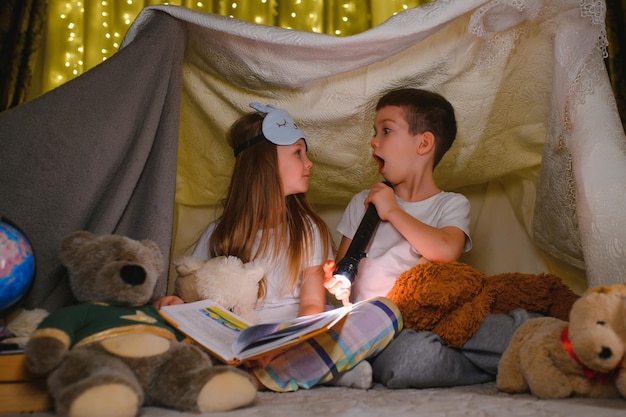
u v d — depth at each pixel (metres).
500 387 1.18
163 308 1.24
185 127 1.88
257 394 1.18
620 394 1.07
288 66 1.65
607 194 1.45
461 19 1.60
